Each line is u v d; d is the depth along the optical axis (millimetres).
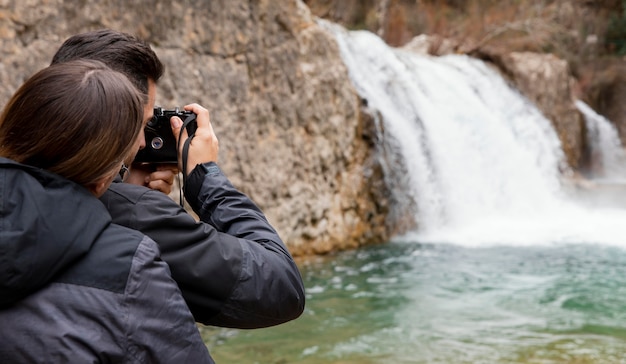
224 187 1566
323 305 5316
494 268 6789
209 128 1648
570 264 7000
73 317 1081
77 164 1169
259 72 7152
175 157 1635
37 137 1152
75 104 1162
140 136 1528
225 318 1381
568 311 5152
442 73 12539
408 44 16031
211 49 6695
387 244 8273
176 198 6238
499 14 18219
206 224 1415
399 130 9352
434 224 9461
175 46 6375
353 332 4582
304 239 7473
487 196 10961
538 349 4191
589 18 20062
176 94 6336
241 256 1392
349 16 18484
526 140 13578
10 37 5238
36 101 1165
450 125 10922
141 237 1197
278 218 7195
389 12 18062
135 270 1140
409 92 10461
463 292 5754
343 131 8070
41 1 5406
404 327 4707
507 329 4660
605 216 11391
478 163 11148
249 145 6984
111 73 1231
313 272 6574
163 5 6262
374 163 8531
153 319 1136
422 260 7211
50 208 1096
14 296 1068
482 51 15266
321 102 7785
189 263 1332
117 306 1104
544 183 12859
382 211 8562
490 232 9367
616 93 19297
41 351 1055
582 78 19078
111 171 1229
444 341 4375
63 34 5555
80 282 1106
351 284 6051
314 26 7973
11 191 1085
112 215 1308
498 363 3910
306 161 7566
